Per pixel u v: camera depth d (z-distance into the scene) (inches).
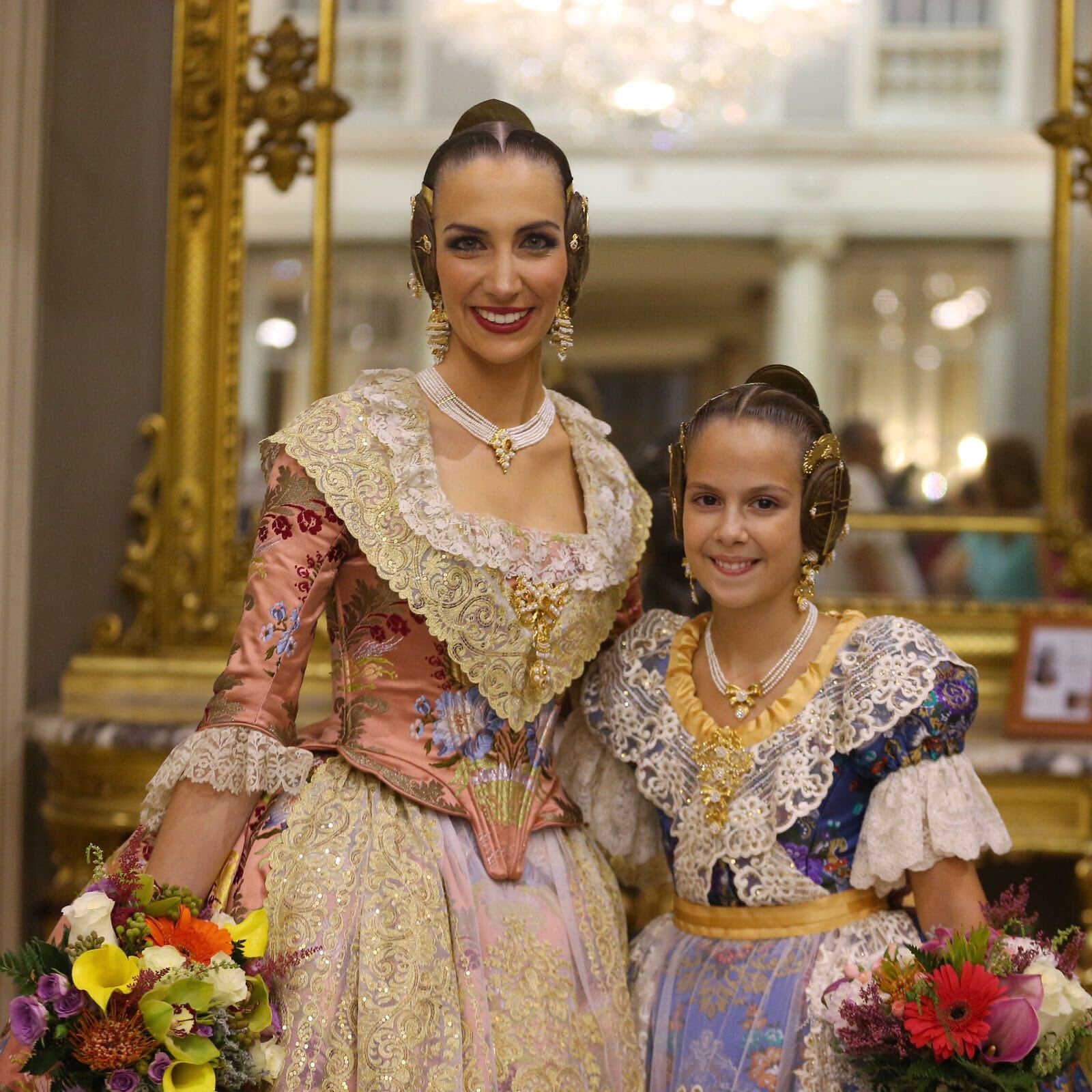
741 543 67.6
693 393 160.4
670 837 72.4
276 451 67.3
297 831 65.0
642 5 159.8
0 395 128.6
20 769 129.6
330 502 65.4
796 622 70.8
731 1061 66.1
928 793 65.8
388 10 145.3
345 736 68.3
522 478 71.3
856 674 67.8
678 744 71.0
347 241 143.3
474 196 66.2
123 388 136.3
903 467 145.9
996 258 151.7
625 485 76.3
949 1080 58.2
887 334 155.3
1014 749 115.2
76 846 121.0
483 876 66.6
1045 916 128.6
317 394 139.9
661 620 76.1
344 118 143.6
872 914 69.0
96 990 55.5
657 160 162.9
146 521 135.5
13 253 129.4
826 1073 64.4
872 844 66.2
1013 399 146.4
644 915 100.8
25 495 130.8
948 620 140.1
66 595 135.5
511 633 67.5
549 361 160.2
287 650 65.4
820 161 159.2
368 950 62.0
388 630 67.5
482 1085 60.8
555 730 76.1
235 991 57.4
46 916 131.0
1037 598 140.3
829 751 67.8
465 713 67.9
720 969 68.6
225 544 136.3
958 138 154.5
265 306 139.4
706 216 161.9
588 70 161.0
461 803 67.1
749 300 160.9
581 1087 63.6
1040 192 150.3
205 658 135.3
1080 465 141.3
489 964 64.2
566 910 68.2
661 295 161.8
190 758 63.5
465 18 149.3
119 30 136.6
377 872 63.9
